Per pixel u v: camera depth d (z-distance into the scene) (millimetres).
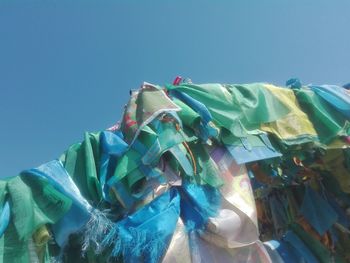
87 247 1741
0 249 1619
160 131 1964
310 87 2637
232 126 2164
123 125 2082
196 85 2266
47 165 1837
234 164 2152
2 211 1675
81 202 1755
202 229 1919
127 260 1733
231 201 1998
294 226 2654
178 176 1964
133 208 1872
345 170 2717
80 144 2016
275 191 3031
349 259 2791
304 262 2455
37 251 1691
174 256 1783
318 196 2746
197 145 2123
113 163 1971
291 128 2375
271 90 2471
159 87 2184
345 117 2510
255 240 1948
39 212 1698
